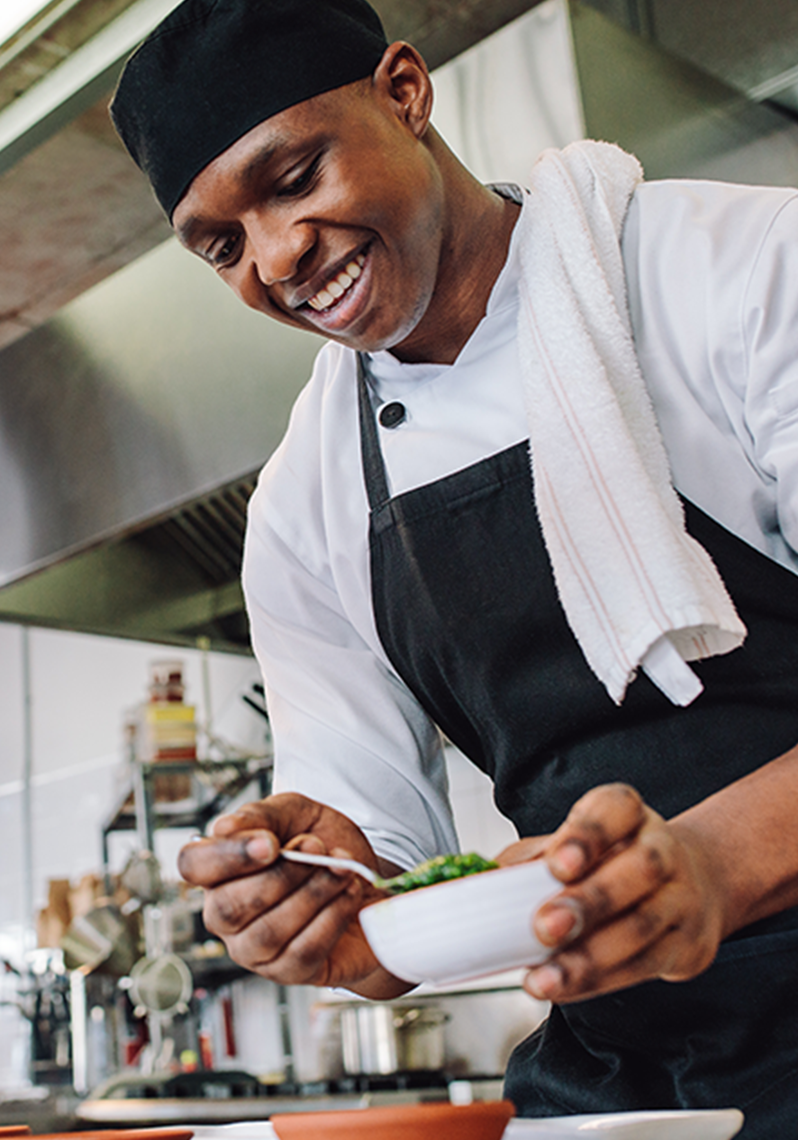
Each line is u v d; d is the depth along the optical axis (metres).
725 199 0.92
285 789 1.08
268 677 1.13
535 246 0.94
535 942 0.54
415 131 0.92
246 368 2.18
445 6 1.99
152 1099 2.76
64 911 4.09
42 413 2.56
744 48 1.92
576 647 0.91
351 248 0.86
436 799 1.08
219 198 0.86
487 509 0.95
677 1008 0.82
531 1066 0.94
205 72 0.84
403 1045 2.81
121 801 3.77
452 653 0.96
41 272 2.90
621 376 0.88
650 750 0.88
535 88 1.65
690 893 0.54
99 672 5.39
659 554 0.79
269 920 0.72
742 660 0.86
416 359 1.04
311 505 1.09
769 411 0.85
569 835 0.53
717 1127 0.60
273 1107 2.46
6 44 1.84
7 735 5.70
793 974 0.78
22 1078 5.15
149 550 3.26
